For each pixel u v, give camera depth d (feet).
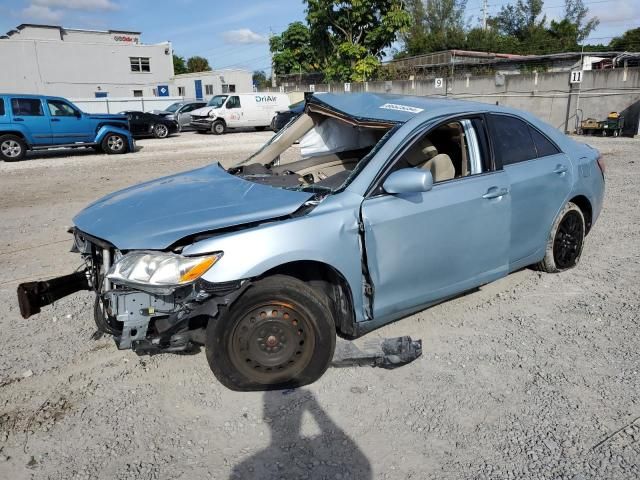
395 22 93.40
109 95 141.49
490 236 13.20
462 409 10.23
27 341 13.21
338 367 11.73
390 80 97.04
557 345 12.51
